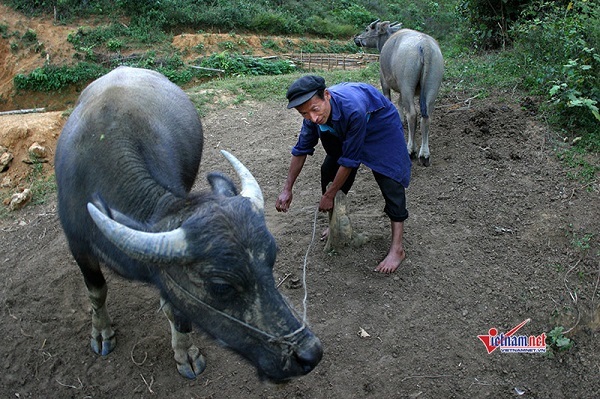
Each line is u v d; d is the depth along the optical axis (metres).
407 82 5.75
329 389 3.54
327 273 4.39
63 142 3.52
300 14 21.27
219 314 2.60
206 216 2.44
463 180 5.47
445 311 4.04
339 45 20.14
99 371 3.76
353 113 3.59
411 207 5.14
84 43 16.59
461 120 6.64
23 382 3.75
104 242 3.02
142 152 3.14
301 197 5.52
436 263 4.44
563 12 7.82
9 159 6.66
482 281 4.29
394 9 23.88
